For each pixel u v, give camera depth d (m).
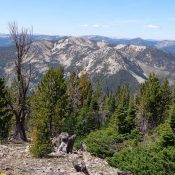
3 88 45.88
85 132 74.56
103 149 38.69
